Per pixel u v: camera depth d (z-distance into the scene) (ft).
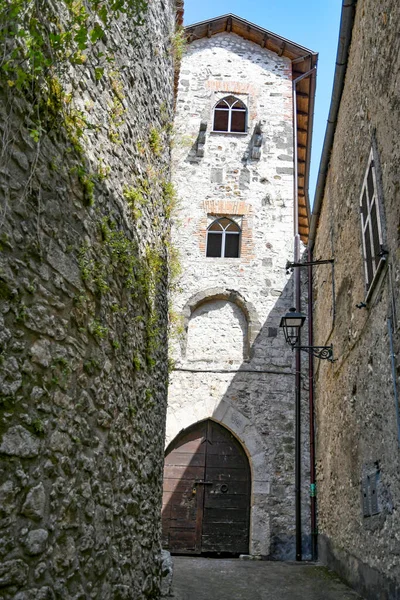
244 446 32.60
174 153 39.04
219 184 38.55
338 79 24.48
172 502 31.96
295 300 35.76
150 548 16.21
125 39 16.60
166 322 19.94
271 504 31.50
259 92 41.81
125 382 14.21
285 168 39.34
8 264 9.13
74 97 12.60
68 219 11.44
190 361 34.32
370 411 18.89
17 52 9.62
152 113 19.13
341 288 25.07
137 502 14.87
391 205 16.01
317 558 30.32
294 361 34.32
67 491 10.43
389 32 16.43
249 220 37.63
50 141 11.01
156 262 17.89
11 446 8.79
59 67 11.34
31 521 9.18
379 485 17.29
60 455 10.26
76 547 10.67
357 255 21.56
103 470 12.27
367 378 19.40
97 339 12.39
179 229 37.09
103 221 13.28
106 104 14.62
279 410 33.37
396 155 15.49
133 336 15.15
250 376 34.01
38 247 10.09
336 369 25.93
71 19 12.32
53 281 10.52
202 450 32.94
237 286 35.88
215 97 41.52
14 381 9.01
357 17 21.70
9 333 8.99
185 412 33.22
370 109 19.19
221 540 31.40
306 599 19.58
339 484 24.77
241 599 19.34
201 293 35.63
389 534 15.92
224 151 39.60
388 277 16.22
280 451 32.58
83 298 11.71
